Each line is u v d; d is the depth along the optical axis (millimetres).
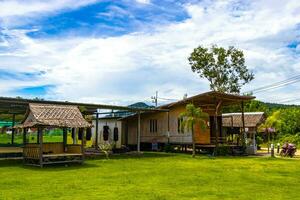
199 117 24781
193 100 27609
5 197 9766
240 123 31922
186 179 13492
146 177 13953
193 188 11492
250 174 15203
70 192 10578
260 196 10320
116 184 12148
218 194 10508
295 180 13578
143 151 31281
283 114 47312
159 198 9773
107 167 17484
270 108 55406
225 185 12203
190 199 9719
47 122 17391
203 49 47594
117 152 28562
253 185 12289
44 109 18312
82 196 9969
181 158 23297
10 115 28859
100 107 23516
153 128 31703
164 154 26922
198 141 27969
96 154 25016
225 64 47281
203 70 47750
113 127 33438
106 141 31859
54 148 20281
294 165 19141
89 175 14414
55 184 12039
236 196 10258
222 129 30422
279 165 19125
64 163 18953
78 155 18828
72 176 14078
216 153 26062
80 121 18703
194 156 24438
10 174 14602
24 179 13172
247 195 10430
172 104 29156
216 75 47219
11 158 21562
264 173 15594
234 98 27266
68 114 18781
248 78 47625
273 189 11547
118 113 33406
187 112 24719
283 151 26438
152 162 20312
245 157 24891
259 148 36688
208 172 15734
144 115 32781
